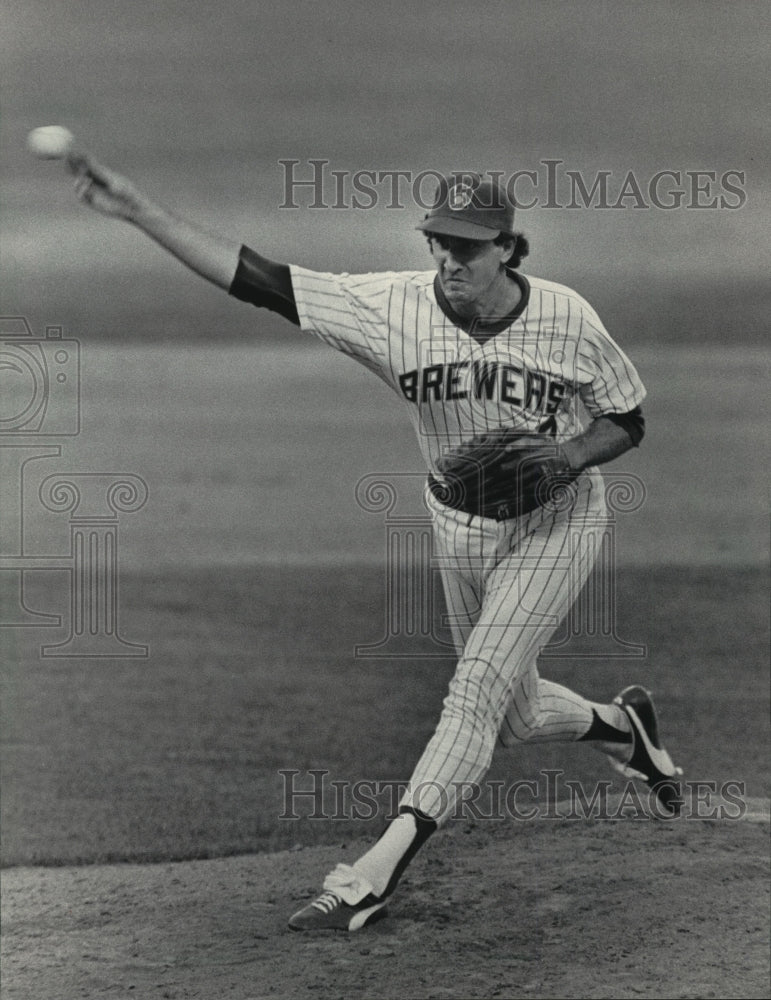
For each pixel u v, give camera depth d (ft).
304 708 78.74
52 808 64.08
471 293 41.16
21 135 141.28
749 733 72.18
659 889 44.83
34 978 41.70
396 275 42.73
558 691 48.44
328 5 123.54
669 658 84.02
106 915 48.42
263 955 42.01
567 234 127.24
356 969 39.75
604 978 37.88
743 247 125.59
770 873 46.21
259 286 41.34
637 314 127.03
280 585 96.99
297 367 155.53
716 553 101.55
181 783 67.31
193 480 122.72
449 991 37.32
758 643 85.25
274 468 125.49
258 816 63.21
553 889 45.50
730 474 116.98
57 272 147.54
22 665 85.61
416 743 73.87
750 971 37.99
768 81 123.54
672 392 123.34
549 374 42.19
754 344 124.77
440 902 44.93
